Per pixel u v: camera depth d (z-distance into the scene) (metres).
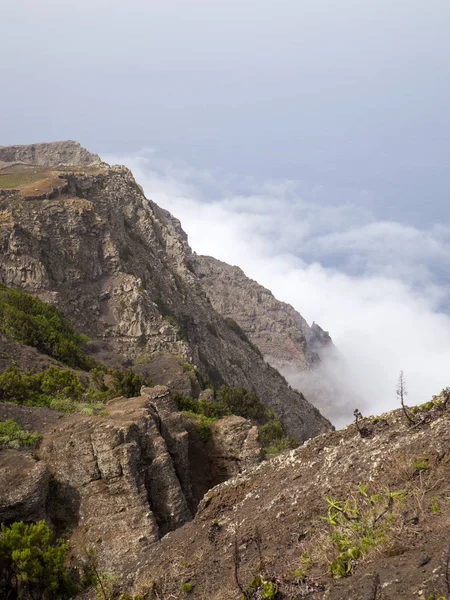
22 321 49.69
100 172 93.88
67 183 81.44
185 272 96.25
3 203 73.50
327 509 12.82
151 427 25.09
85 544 21.73
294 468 15.90
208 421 30.95
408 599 8.45
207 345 84.25
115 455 22.95
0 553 18.55
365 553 10.14
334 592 9.48
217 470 29.62
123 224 88.31
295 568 10.91
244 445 29.61
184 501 24.31
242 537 13.75
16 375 31.72
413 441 13.34
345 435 15.88
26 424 26.03
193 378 62.41
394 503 11.18
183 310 84.25
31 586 18.31
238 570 12.22
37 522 21.08
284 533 12.88
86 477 23.06
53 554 18.80
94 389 39.03
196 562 13.84
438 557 9.11
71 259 72.56
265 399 86.06
